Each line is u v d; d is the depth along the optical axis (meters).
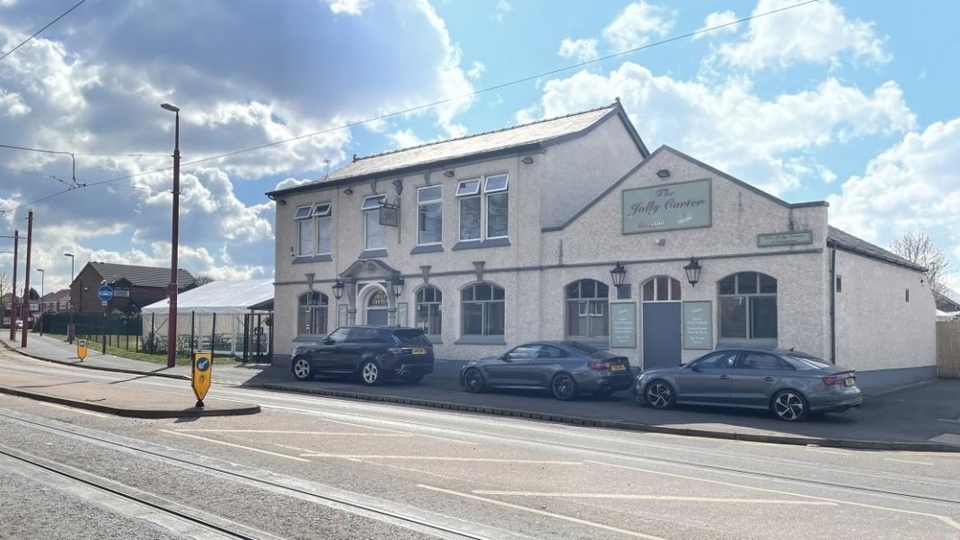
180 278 79.06
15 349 41.56
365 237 28.44
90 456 10.33
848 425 15.25
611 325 21.64
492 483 9.06
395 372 22.45
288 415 15.23
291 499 8.09
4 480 8.81
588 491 8.73
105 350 38.03
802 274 18.53
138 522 7.20
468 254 25.00
